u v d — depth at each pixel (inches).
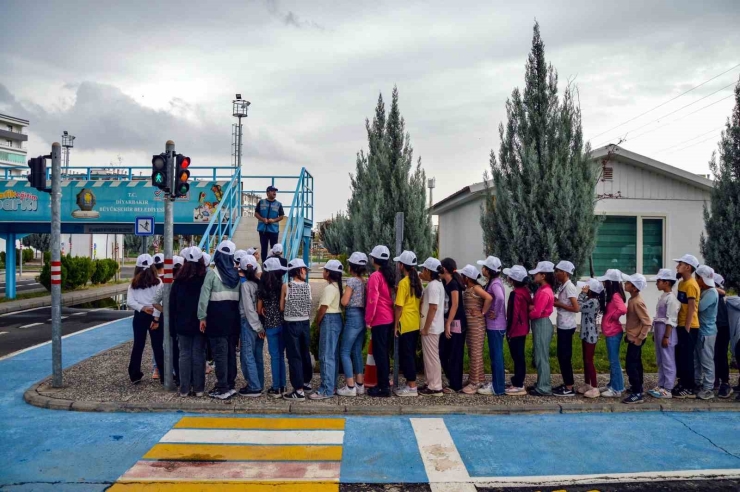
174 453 216.4
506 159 395.9
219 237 532.1
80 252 1451.8
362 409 268.4
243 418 260.4
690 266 288.5
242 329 288.4
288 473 199.5
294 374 281.3
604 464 209.8
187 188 303.3
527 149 379.9
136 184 666.8
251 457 213.3
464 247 622.2
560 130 384.5
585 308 293.6
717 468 206.7
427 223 423.2
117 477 194.1
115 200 666.8
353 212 456.8
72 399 279.6
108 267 1088.8
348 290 283.3
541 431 245.0
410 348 290.7
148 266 315.6
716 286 307.7
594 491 187.6
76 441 228.4
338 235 1605.6
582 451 222.4
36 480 191.0
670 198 543.5
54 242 304.2
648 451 222.5
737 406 279.0
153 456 213.3
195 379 285.4
